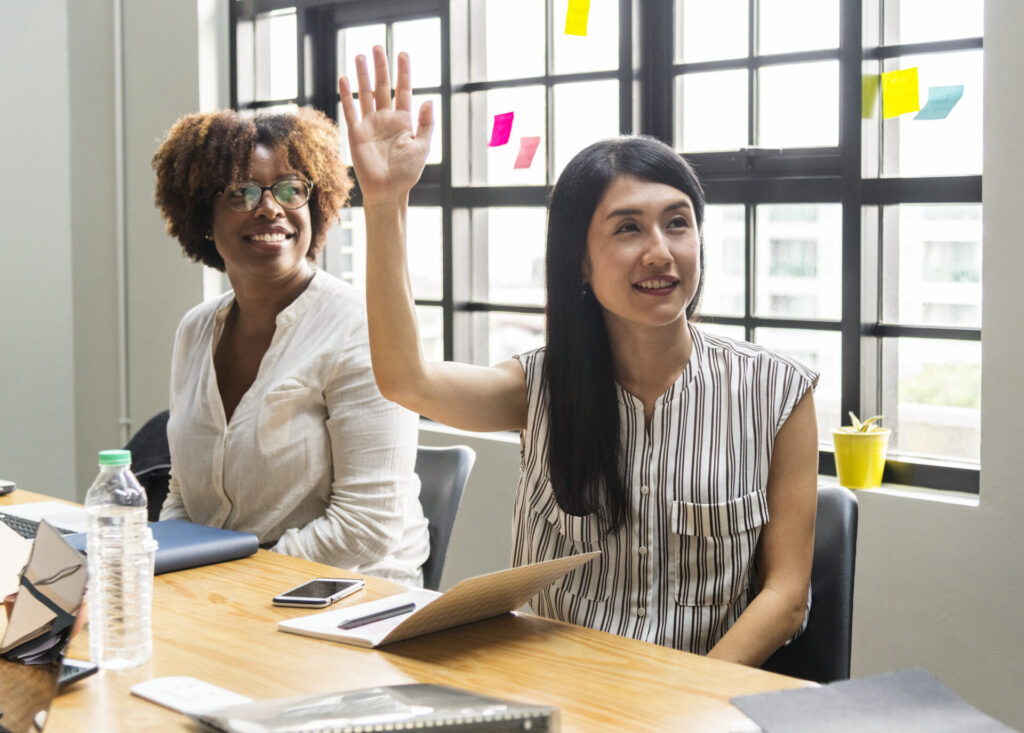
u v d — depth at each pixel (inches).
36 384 162.2
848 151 100.7
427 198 133.6
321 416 77.7
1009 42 86.0
